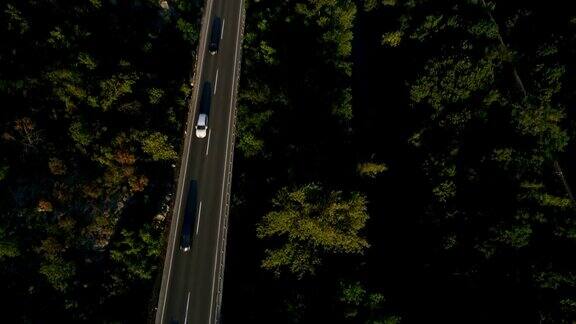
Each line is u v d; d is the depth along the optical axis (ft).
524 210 286.05
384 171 345.31
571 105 302.86
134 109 285.23
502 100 309.01
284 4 361.10
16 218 252.01
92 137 272.92
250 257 294.66
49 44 280.10
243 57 334.65
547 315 268.00
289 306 273.75
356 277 293.23
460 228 303.48
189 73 323.98
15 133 258.57
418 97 327.26
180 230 283.79
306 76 338.54
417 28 346.74
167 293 271.49
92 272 266.16
